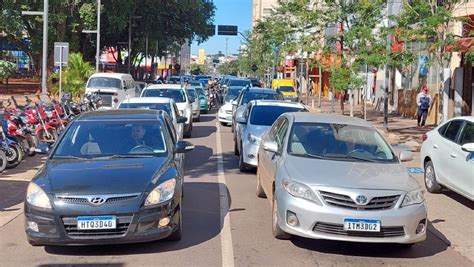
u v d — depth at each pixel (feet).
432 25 58.44
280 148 27.45
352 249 24.21
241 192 35.40
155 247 23.56
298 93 144.56
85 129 26.78
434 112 91.25
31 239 21.72
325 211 22.16
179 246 23.76
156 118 27.89
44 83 80.18
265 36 155.74
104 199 21.44
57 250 23.04
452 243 26.05
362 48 66.95
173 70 294.46
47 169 23.73
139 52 208.95
